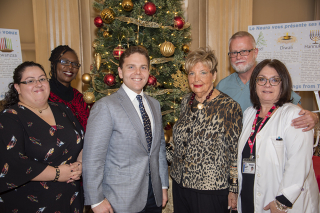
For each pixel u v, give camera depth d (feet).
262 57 8.96
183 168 5.24
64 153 4.62
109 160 4.76
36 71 4.50
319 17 11.22
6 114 4.14
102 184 4.77
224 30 11.50
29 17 11.46
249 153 5.00
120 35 7.30
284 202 4.25
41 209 4.26
